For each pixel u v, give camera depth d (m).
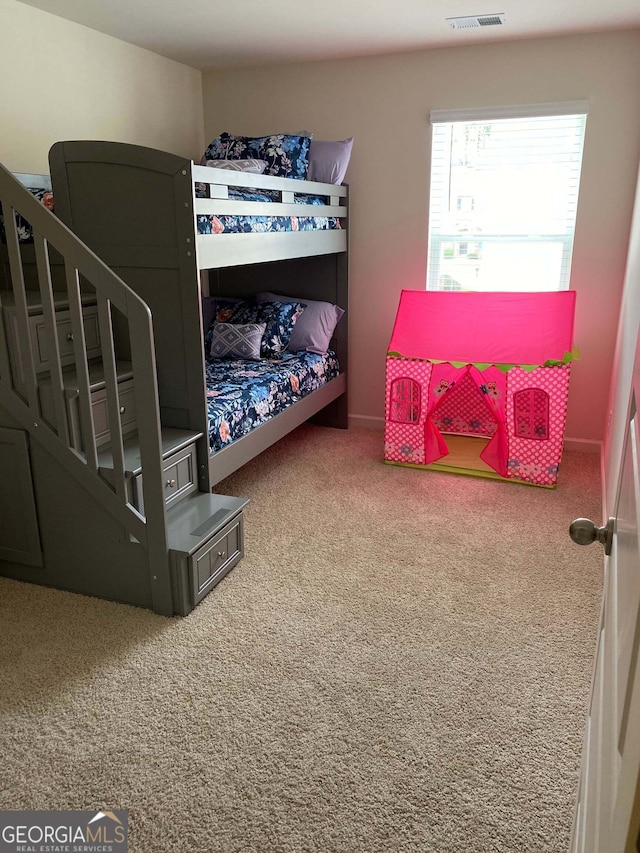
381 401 4.75
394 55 4.11
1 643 2.31
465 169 4.20
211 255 2.75
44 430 2.43
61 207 2.73
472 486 3.74
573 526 1.18
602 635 1.25
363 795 1.72
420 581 2.73
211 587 2.64
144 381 2.25
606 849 0.64
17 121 3.19
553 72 3.83
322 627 2.42
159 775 1.78
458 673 2.18
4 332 2.40
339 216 4.25
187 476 2.83
